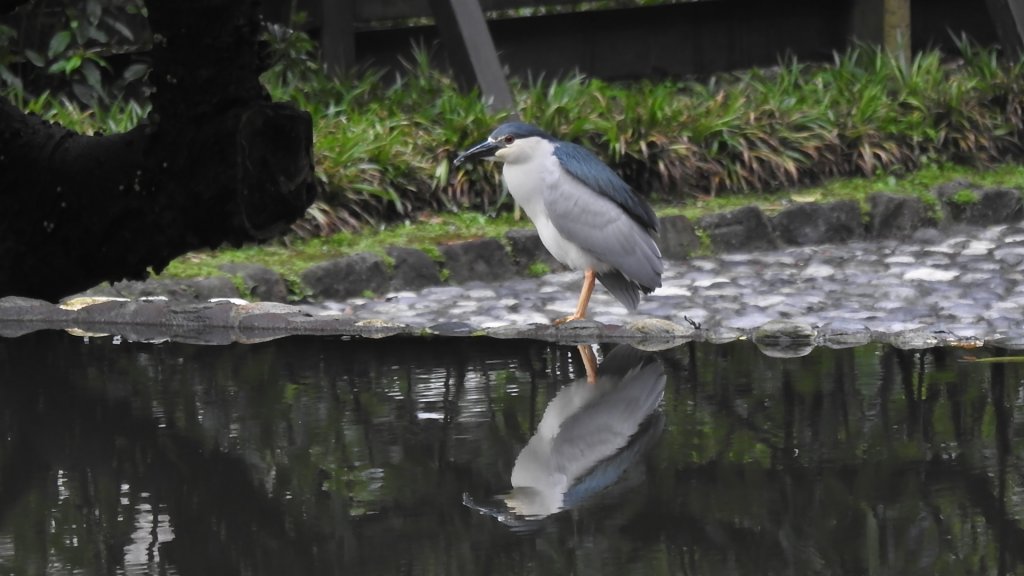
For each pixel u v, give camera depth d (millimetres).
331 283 12656
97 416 8609
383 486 7109
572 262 11547
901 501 6609
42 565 5844
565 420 8391
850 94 17672
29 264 2734
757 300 12023
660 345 10711
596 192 11297
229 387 9383
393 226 14305
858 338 10648
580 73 20078
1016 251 13945
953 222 15570
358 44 18875
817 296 12133
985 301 11719
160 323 11703
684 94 19312
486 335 11219
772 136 16141
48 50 16594
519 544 6070
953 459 7320
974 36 21234
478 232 13977
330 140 14414
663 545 6023
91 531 6328
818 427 8055
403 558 5914
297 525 6383
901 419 8180
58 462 7578
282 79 17016
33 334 11508
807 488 6859
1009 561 5730
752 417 8352
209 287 12133
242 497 6902
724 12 20531
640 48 20281
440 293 12812
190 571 5777
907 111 17438
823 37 20969
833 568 5688
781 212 14883
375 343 10930
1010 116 17625
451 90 16734
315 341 11039
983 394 8727
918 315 11234
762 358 10062
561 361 10148
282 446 7910
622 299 11672
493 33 19547
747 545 5977
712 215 14555
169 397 9102
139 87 17266
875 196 15273
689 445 7766
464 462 7543
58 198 2676
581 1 19891
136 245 2637
